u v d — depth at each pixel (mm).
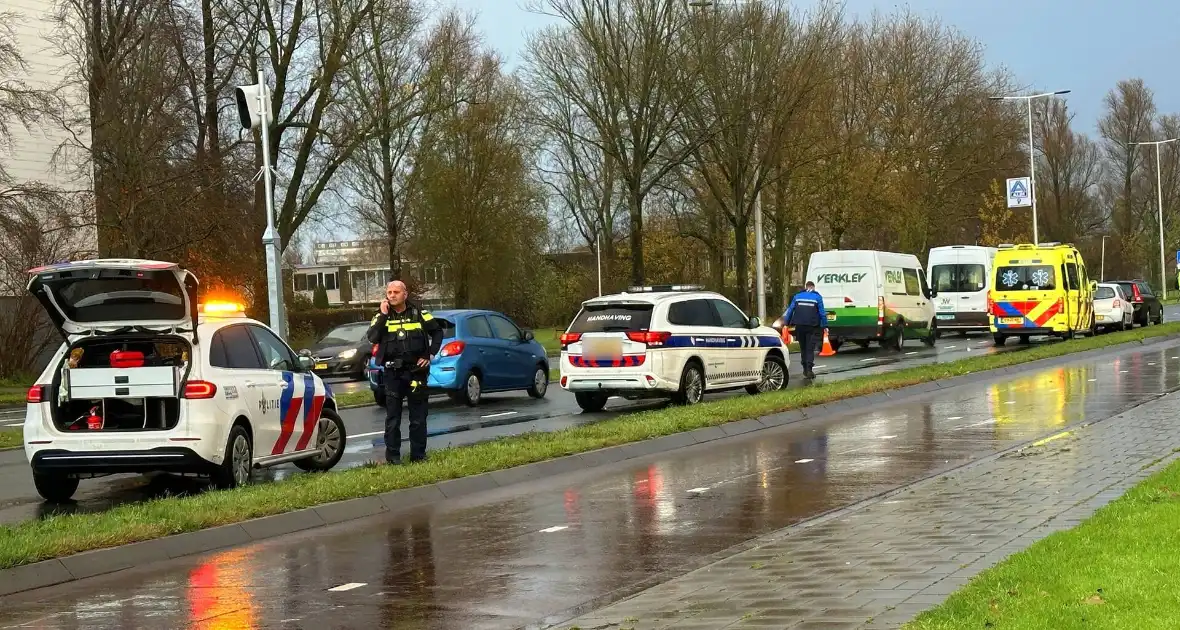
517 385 23188
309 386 13891
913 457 13234
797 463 13266
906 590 6766
